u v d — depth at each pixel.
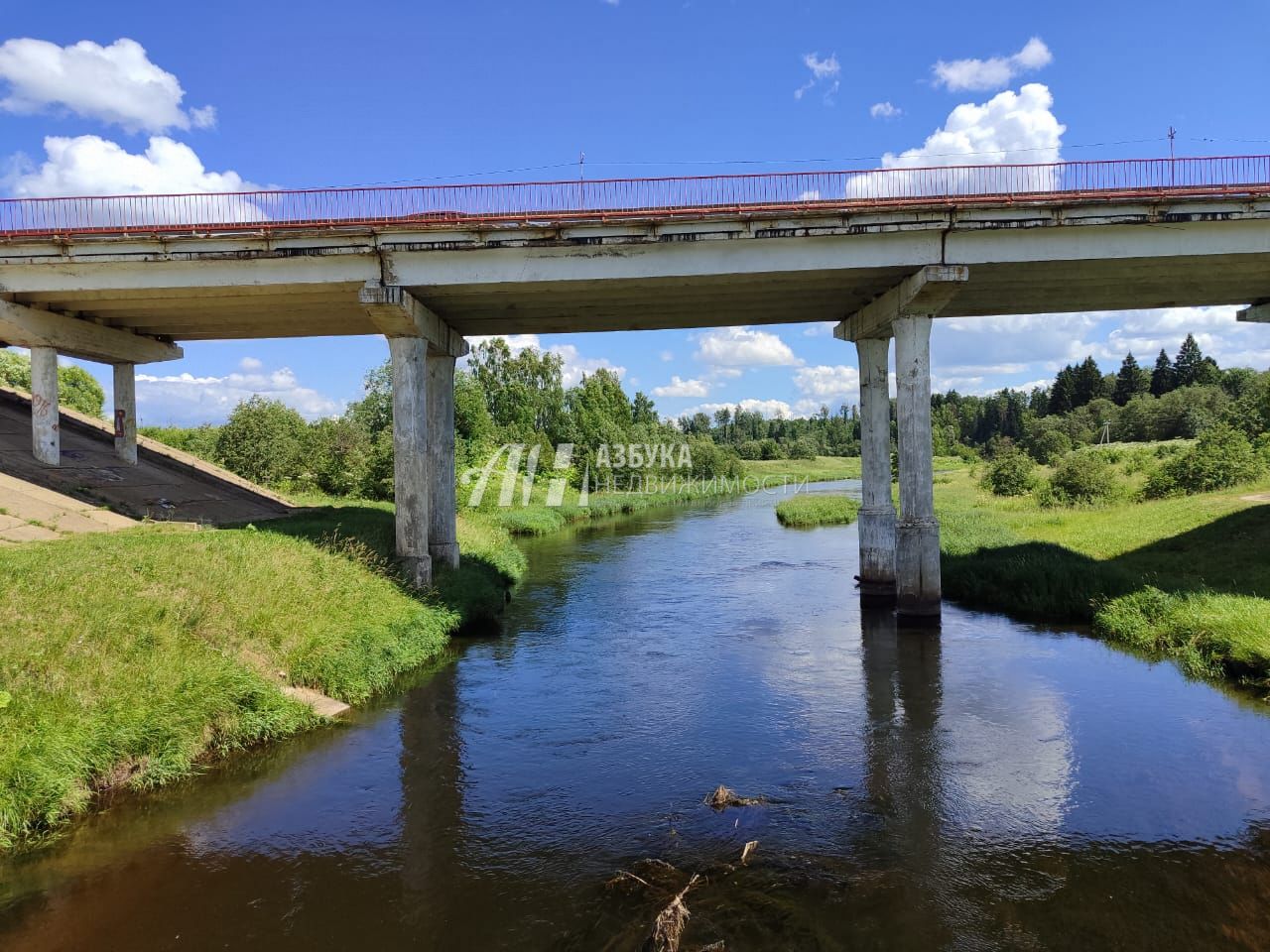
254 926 6.41
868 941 6.12
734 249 16.12
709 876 7.14
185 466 26.69
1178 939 6.11
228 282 16.50
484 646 16.05
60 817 8.14
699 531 38.50
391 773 9.62
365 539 18.56
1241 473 28.91
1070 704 11.71
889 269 16.16
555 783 9.28
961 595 20.19
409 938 6.25
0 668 8.98
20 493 17.27
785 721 11.36
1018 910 6.53
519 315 19.88
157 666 10.20
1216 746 10.00
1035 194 15.47
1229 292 18.73
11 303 17.61
